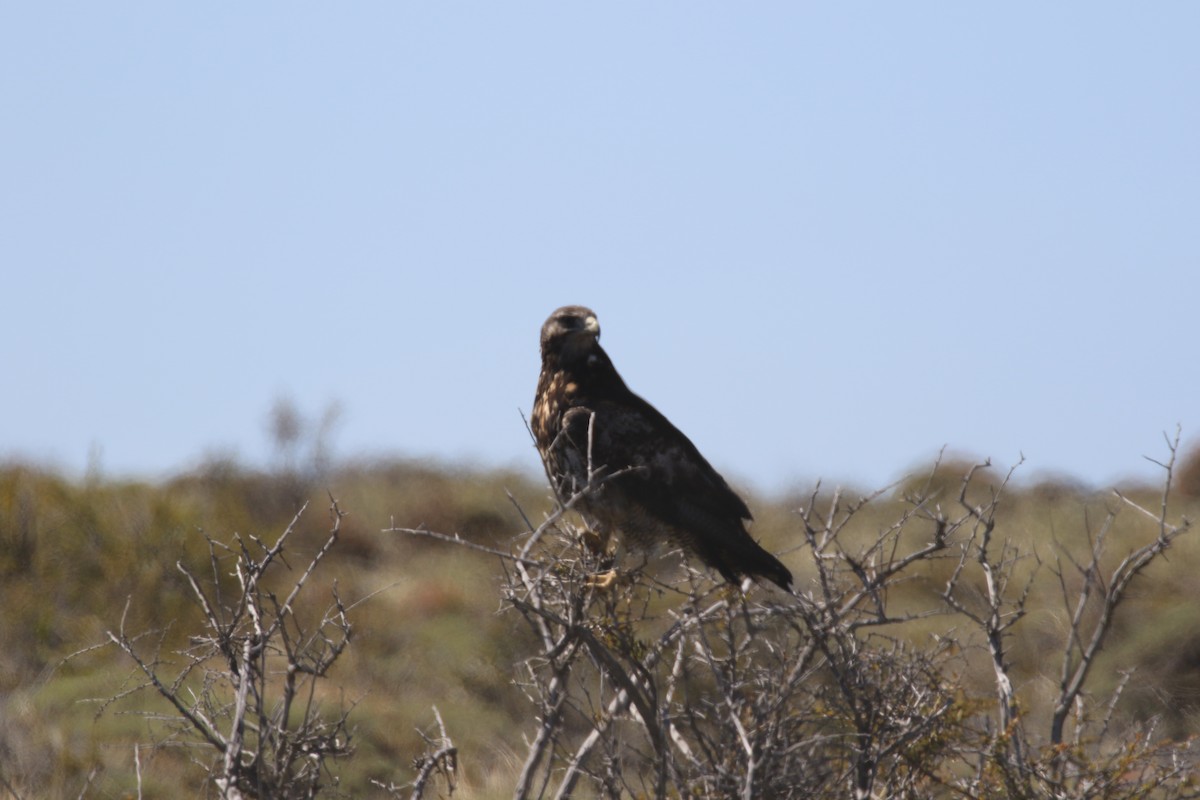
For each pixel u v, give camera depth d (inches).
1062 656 1036.5
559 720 443.5
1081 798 473.1
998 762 475.5
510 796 744.3
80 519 1193.4
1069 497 1801.2
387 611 1154.7
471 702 964.6
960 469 1846.7
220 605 446.0
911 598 1088.2
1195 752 634.2
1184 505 1745.8
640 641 453.4
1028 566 1243.8
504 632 1029.2
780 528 1514.5
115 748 773.9
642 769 540.1
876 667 479.5
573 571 466.0
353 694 919.7
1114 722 871.1
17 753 764.0
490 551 396.2
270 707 829.8
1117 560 1275.8
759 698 431.2
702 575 506.3
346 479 1915.6
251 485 1774.1
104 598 1118.4
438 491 1761.8
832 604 448.1
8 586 1109.1
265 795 406.3
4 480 1259.2
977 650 936.3
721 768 424.5
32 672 991.6
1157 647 993.5
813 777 442.6
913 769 466.9
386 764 810.2
